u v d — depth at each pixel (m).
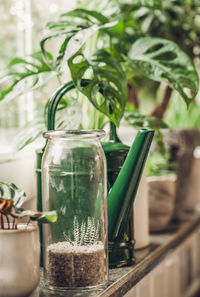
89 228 0.70
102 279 0.71
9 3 1.25
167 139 1.32
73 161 0.70
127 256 0.86
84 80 0.80
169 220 1.26
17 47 1.28
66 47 0.75
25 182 1.10
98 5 1.07
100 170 0.71
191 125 1.74
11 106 1.25
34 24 1.33
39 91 1.33
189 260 1.61
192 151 1.34
